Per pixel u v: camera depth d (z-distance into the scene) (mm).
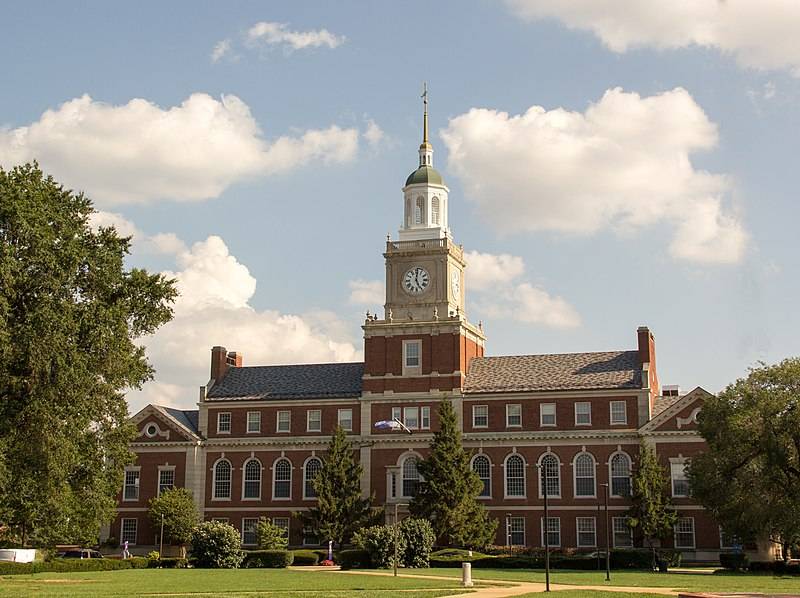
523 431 104250
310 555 93812
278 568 86500
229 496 110312
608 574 66312
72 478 69125
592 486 101688
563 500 102062
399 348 108750
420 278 110500
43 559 82500
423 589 55031
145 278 68875
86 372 62250
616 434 101562
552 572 77875
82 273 65750
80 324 62844
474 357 113062
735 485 78062
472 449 104938
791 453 76875
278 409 111250
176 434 112000
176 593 50438
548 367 108438
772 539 87250
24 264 60812
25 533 72938
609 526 100500
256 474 110250
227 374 116938
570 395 103875
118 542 110312
